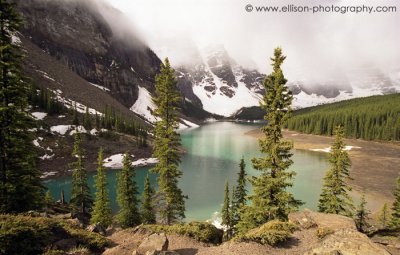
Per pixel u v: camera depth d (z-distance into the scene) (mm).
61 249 13102
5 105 19375
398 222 34156
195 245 17547
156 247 14703
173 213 30828
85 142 97625
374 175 79250
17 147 20188
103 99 180625
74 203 45156
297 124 177625
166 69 28266
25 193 20844
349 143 135125
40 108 106000
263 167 22312
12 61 19500
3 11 18688
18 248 11844
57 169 81375
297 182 73062
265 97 21891
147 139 126562
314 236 15453
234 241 15484
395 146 127062
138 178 79562
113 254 14266
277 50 21438
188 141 155375
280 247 14688
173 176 29562
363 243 12281
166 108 28828
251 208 22969
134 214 35875
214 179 76438
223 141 155625
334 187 29719
